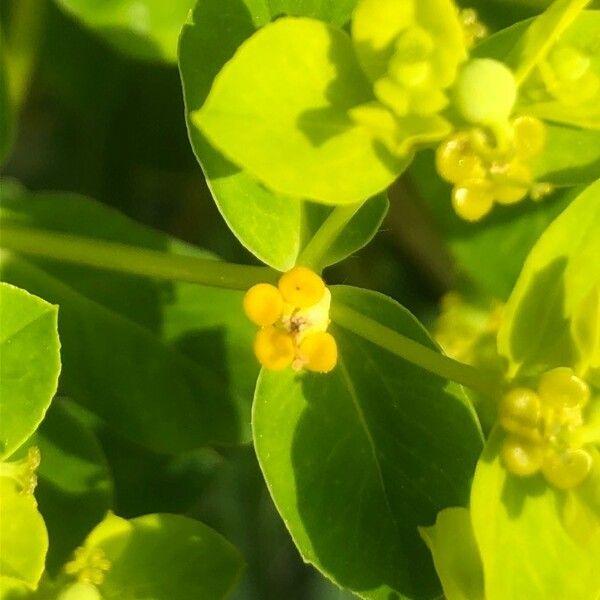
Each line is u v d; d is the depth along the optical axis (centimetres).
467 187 10
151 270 11
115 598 11
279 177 9
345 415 11
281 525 15
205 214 15
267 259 11
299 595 15
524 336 10
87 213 12
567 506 10
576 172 10
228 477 14
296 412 10
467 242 13
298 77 9
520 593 10
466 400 11
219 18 10
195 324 12
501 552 10
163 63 12
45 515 11
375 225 11
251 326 12
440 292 15
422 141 9
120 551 11
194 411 12
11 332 10
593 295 10
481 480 10
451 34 9
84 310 12
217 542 11
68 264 12
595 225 10
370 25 9
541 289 10
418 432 11
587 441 10
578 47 10
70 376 12
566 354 10
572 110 9
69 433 11
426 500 11
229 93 9
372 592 11
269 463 10
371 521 11
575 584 10
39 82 15
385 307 11
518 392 10
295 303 10
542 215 13
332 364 10
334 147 9
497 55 10
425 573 11
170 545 11
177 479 13
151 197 15
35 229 12
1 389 10
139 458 13
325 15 10
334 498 11
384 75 9
